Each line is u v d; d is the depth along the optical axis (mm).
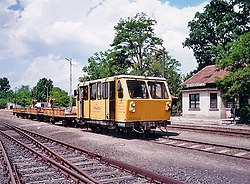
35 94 103875
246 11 40594
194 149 12703
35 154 12641
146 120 16734
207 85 32531
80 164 10305
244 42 24625
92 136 18156
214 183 7914
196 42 47438
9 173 9031
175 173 8938
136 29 43844
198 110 33219
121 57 45312
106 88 17734
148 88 17000
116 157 11617
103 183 7871
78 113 21328
